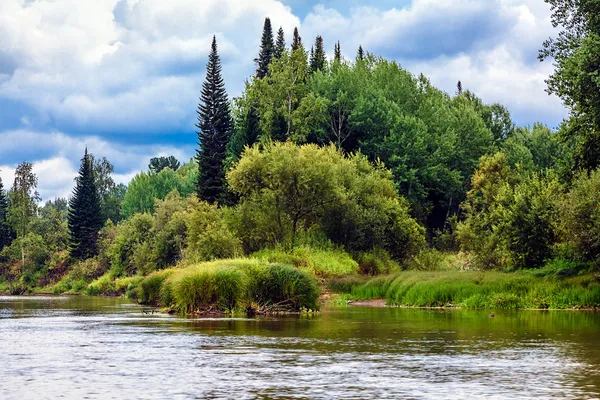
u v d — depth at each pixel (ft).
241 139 279.69
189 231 191.31
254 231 188.96
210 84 258.78
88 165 351.05
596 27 120.88
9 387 34.53
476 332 63.57
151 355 47.14
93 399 31.24
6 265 369.50
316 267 168.76
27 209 407.03
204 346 52.60
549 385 34.45
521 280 118.93
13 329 70.79
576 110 127.34
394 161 295.48
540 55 127.44
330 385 34.78
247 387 34.27
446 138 322.14
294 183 192.65
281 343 54.29
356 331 65.16
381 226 202.49
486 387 34.01
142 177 447.83
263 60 351.87
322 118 304.30
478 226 191.11
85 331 67.46
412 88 358.84
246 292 95.50
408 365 41.73
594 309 103.86
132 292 193.26
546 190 146.92
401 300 126.93
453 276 127.24
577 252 126.11
